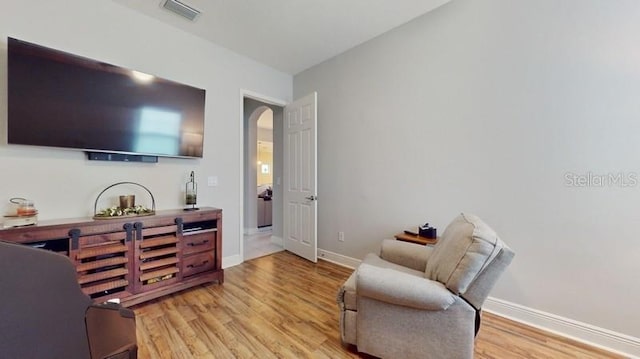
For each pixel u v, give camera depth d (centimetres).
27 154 194
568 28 178
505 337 178
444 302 132
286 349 165
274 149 438
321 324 192
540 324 189
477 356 160
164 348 164
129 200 224
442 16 237
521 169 197
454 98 230
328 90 339
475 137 219
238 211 324
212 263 262
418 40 253
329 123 339
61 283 52
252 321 196
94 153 218
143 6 237
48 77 191
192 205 272
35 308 47
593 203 171
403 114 265
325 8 239
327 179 342
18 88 180
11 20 188
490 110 211
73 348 53
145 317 200
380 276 146
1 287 43
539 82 189
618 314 164
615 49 163
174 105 257
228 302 225
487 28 212
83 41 217
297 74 383
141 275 214
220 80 306
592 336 171
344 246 322
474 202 220
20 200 190
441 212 239
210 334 179
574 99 176
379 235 287
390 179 277
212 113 299
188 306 217
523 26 195
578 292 176
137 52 245
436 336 138
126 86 227
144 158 246
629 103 159
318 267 314
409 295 136
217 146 304
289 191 374
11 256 45
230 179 316
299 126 355
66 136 200
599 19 167
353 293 159
